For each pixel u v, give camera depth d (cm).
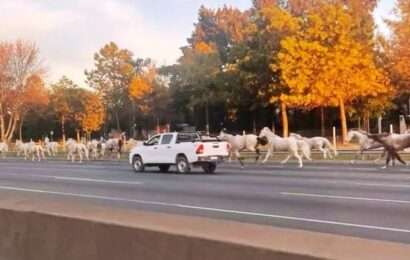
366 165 3084
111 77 9575
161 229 512
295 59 5141
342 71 5100
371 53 5488
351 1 5878
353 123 6888
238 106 6619
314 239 446
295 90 5166
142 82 8506
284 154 4150
